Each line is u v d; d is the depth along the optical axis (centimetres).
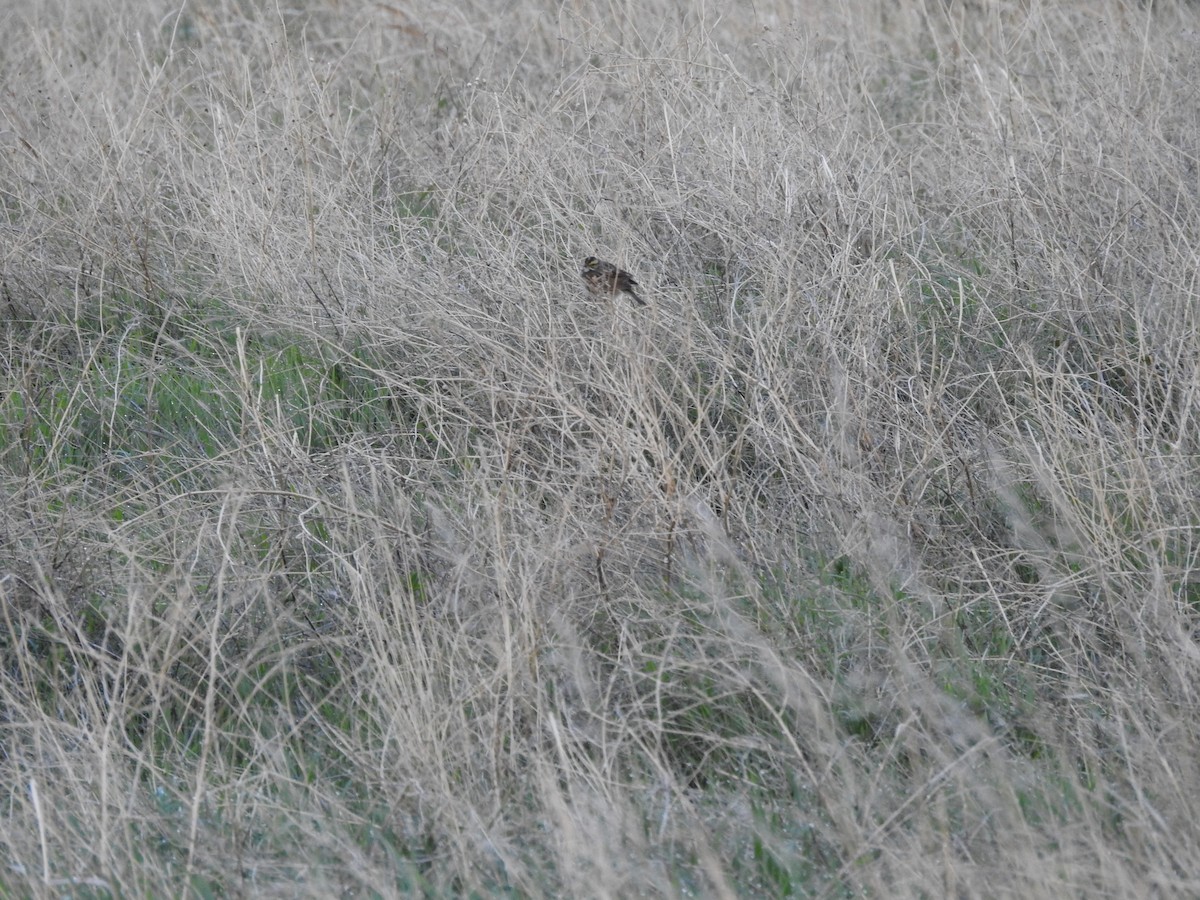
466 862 1291
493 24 3131
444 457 1905
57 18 3303
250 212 2245
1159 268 2075
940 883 1255
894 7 3378
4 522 1722
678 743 1496
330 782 1452
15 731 1505
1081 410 1892
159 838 1389
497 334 2009
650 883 1282
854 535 1702
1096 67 2728
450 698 1474
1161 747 1401
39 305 2253
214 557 1712
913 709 1481
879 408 1891
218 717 1539
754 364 1972
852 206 2239
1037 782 1395
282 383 2100
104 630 1658
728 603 1596
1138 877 1246
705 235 2286
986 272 2262
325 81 2616
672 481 1672
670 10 3038
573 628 1551
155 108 2584
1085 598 1662
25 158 2500
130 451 1989
